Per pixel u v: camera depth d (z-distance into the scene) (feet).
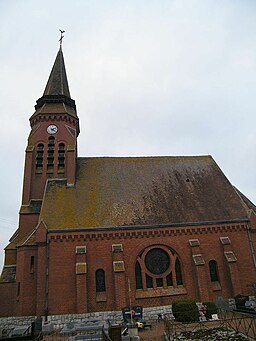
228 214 121.19
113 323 96.27
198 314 89.92
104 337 65.26
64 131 140.36
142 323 88.38
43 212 114.93
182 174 140.26
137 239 111.45
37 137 138.41
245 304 99.19
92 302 101.24
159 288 107.55
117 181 132.98
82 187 127.95
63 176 132.67
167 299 104.99
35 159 134.62
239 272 111.45
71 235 108.47
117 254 106.73
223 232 116.67
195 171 142.72
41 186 130.62
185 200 126.41
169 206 122.72
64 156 136.05
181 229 114.62
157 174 138.92
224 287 109.19
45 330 92.94
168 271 109.91
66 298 100.83
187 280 108.88
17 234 127.24
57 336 87.25
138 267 108.99
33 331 92.48
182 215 119.03
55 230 108.06
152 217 116.88
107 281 104.53
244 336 67.31
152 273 109.19
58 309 99.14
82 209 117.91
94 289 103.14
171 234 113.80
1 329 99.76
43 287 101.86
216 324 83.56
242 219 118.73
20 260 107.86
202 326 81.61
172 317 101.50
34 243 109.50
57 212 115.65
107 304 101.30
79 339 72.79
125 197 125.18
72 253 106.73
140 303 103.35
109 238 110.22
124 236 111.04
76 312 99.09
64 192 125.08
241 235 117.08
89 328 85.66
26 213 122.62
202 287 105.91
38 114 142.20
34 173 132.36
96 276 105.70
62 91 153.89
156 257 111.75
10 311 103.71
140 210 119.55
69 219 113.09
